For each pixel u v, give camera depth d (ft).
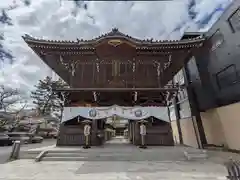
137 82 53.72
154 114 46.78
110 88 47.83
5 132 85.66
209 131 56.03
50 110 116.06
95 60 52.95
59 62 53.62
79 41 48.49
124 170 25.86
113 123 128.36
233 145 44.98
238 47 42.22
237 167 14.99
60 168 27.20
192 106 61.36
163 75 61.11
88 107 47.32
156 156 35.32
